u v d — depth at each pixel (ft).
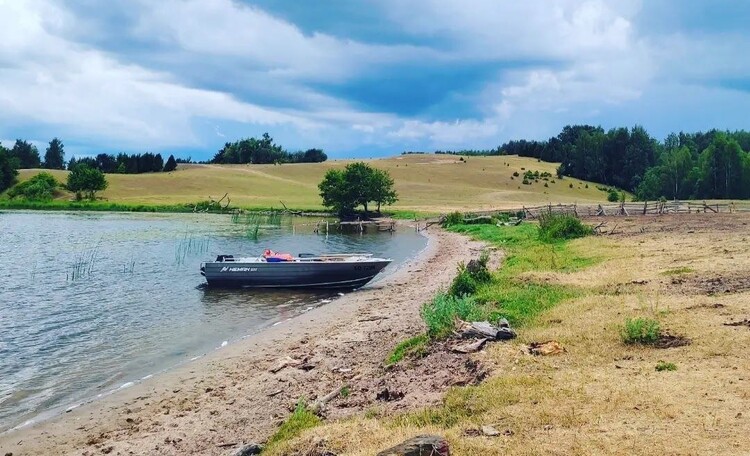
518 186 510.58
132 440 38.73
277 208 344.49
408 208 342.64
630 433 27.25
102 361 58.34
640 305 53.16
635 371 35.94
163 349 62.54
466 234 191.01
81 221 254.88
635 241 110.01
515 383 35.32
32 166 637.30
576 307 55.36
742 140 554.46
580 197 472.44
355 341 59.11
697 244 97.50
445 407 33.37
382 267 102.17
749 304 50.16
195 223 253.65
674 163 409.90
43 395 48.83
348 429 32.07
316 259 106.73
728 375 33.65
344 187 306.55
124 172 572.92
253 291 100.53
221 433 38.63
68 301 89.10
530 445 26.94
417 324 63.16
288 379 48.49
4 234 192.13
